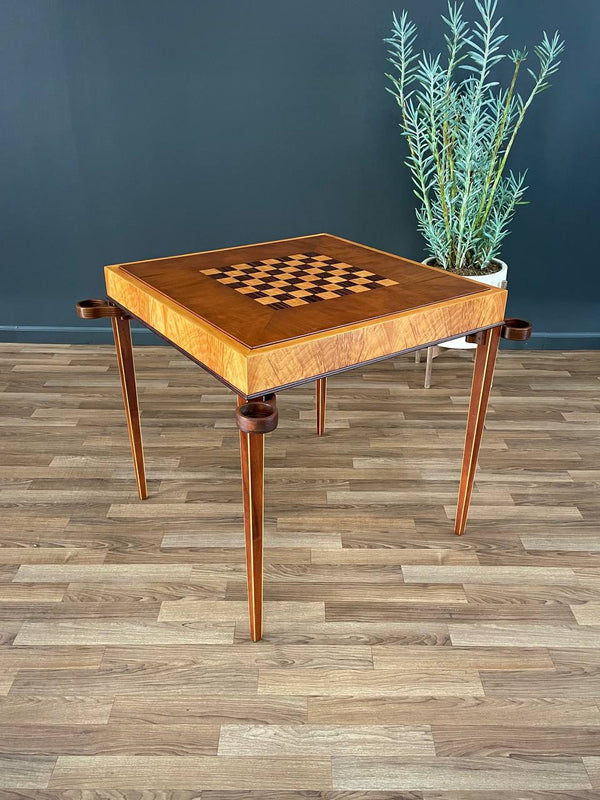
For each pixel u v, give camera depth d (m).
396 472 2.65
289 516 2.40
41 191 3.54
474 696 1.74
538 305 3.74
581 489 2.56
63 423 2.99
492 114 3.37
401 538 2.30
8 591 2.06
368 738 1.64
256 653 1.86
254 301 1.85
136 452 2.38
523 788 1.53
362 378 3.40
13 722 1.67
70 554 2.21
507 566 2.18
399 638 1.91
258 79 3.33
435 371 3.48
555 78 3.30
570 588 2.10
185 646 1.88
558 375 3.45
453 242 3.29
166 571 2.15
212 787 1.53
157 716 1.69
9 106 3.36
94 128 3.41
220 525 2.36
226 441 2.86
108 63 3.29
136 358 3.62
